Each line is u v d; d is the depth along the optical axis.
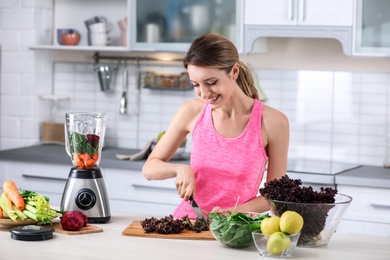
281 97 4.67
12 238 2.52
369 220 3.98
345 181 3.99
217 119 2.88
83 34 5.09
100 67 4.96
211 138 2.88
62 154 4.59
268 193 2.40
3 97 5.10
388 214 3.95
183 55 4.89
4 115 5.11
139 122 5.02
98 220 2.80
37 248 2.39
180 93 4.90
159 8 4.53
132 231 2.60
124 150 4.93
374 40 4.14
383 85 4.48
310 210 2.36
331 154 4.60
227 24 4.38
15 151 4.71
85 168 2.88
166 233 2.57
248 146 2.84
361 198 3.99
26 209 2.68
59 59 5.18
